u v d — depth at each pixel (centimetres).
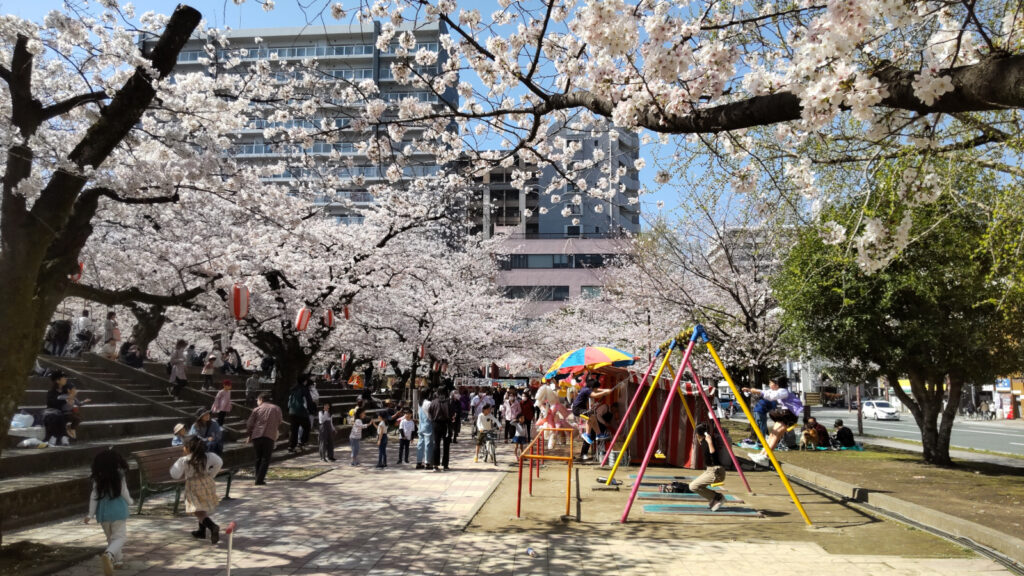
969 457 1722
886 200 756
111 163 903
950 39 408
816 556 673
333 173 1802
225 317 1806
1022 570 612
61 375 1114
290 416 1705
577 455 1731
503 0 739
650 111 505
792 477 1342
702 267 2073
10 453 966
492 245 3409
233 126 983
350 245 1950
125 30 787
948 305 1291
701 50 486
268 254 1673
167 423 1487
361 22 695
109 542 613
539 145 984
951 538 752
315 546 719
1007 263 831
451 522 853
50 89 984
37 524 810
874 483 1116
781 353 1973
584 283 5541
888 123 483
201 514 734
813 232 1257
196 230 1561
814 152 721
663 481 1269
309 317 1616
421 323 2580
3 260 642
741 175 624
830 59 414
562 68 680
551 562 652
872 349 1363
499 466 1532
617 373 1681
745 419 3897
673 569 625
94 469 616
